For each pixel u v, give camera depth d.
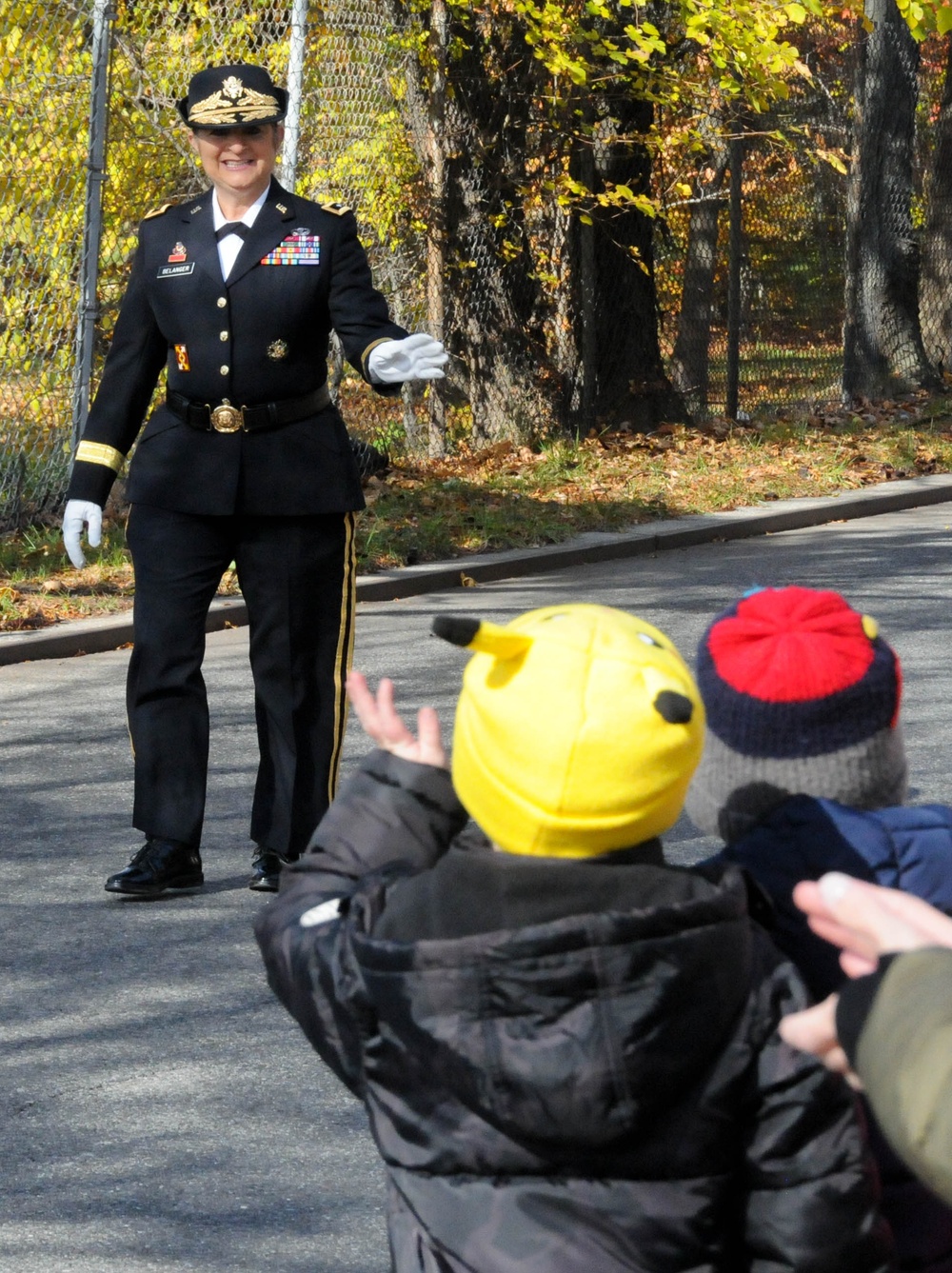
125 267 17.45
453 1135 2.70
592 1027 2.56
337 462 7.85
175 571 7.81
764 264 25.55
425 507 17.25
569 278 22.45
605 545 16.31
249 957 7.16
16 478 16.48
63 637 12.83
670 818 2.73
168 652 7.82
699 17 19.34
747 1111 2.67
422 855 3.14
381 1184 5.33
